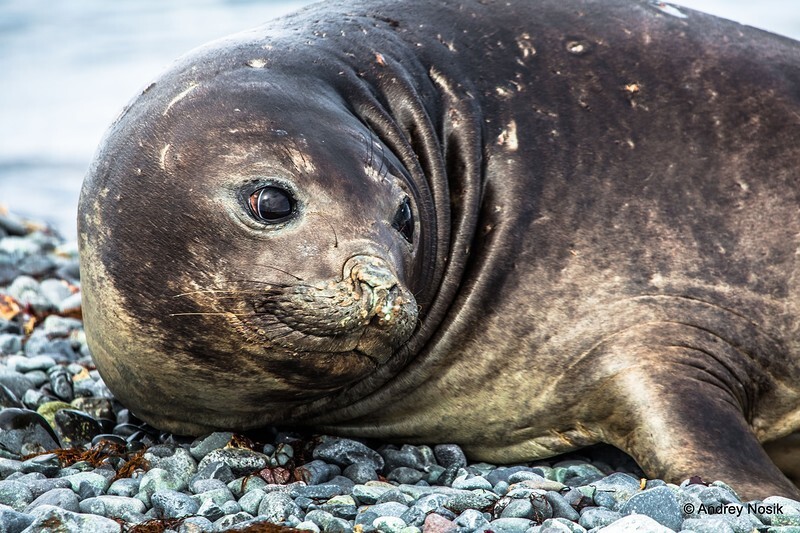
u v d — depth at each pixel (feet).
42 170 214.48
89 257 74.90
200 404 78.33
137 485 71.46
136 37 327.47
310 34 82.99
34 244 148.77
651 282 79.41
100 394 93.50
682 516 62.95
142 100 77.56
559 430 82.33
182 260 71.10
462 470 76.48
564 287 79.61
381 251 69.56
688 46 86.07
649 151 81.35
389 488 70.33
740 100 83.46
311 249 69.10
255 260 69.77
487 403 82.17
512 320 80.02
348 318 68.03
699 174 80.94
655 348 78.33
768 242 80.18
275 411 80.84
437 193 81.15
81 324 116.26
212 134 72.23
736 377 79.61
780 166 81.41
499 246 80.18
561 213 80.33
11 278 136.05
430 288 80.53
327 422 85.66
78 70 292.20
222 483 71.41
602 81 83.71
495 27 86.28
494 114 82.69
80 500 68.33
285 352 71.41
